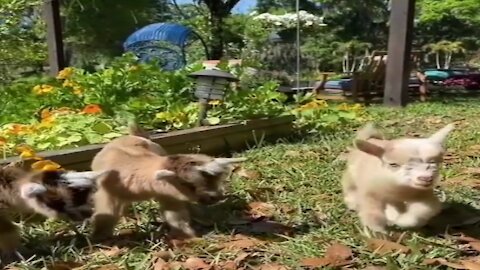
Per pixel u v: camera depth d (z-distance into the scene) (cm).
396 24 492
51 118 273
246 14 1120
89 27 898
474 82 843
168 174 151
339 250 149
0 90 349
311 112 368
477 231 168
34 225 171
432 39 1353
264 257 149
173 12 1066
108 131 257
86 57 926
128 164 160
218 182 156
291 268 141
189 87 371
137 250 154
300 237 164
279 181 225
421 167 150
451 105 515
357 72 616
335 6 1408
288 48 988
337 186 216
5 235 149
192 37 823
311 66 1202
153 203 190
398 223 163
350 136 331
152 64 409
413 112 454
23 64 547
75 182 145
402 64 492
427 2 1112
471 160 258
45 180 143
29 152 199
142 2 938
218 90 306
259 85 457
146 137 191
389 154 154
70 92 340
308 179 227
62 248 155
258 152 283
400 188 155
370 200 164
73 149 219
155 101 332
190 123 304
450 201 193
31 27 583
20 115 316
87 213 148
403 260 143
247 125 312
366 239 157
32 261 148
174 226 164
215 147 291
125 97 350
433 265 141
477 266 138
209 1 858
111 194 160
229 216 183
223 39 870
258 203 197
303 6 1419
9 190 142
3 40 469
